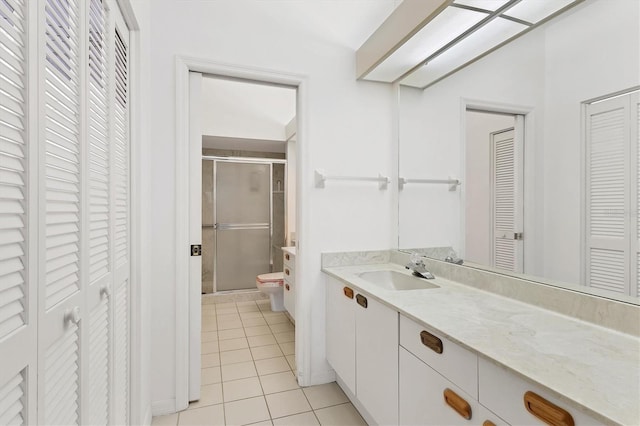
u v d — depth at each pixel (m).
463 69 1.69
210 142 3.89
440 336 1.02
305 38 2.00
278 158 4.52
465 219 1.68
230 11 1.84
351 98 2.12
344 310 1.78
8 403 0.54
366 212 2.17
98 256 0.99
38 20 0.62
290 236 3.91
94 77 0.96
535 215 1.30
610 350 0.86
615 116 1.02
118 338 1.21
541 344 0.90
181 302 1.75
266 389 1.97
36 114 0.62
